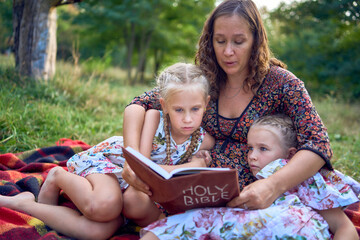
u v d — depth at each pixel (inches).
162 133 85.4
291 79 82.1
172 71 81.7
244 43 80.4
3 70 205.8
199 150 88.0
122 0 581.6
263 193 66.4
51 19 211.2
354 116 268.7
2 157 114.2
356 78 386.6
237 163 85.5
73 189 76.5
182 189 62.7
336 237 69.4
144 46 701.9
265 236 64.7
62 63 266.8
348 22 397.7
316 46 423.2
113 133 173.3
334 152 163.6
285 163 74.5
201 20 672.4
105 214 72.6
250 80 83.7
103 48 638.5
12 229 69.4
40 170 111.3
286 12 464.8
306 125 77.0
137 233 81.7
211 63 89.0
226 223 66.4
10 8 429.4
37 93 191.8
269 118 81.6
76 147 129.2
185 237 67.6
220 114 88.2
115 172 80.2
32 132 148.0
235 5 80.8
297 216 66.1
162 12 643.5
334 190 71.7
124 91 281.7
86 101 204.1
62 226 74.8
